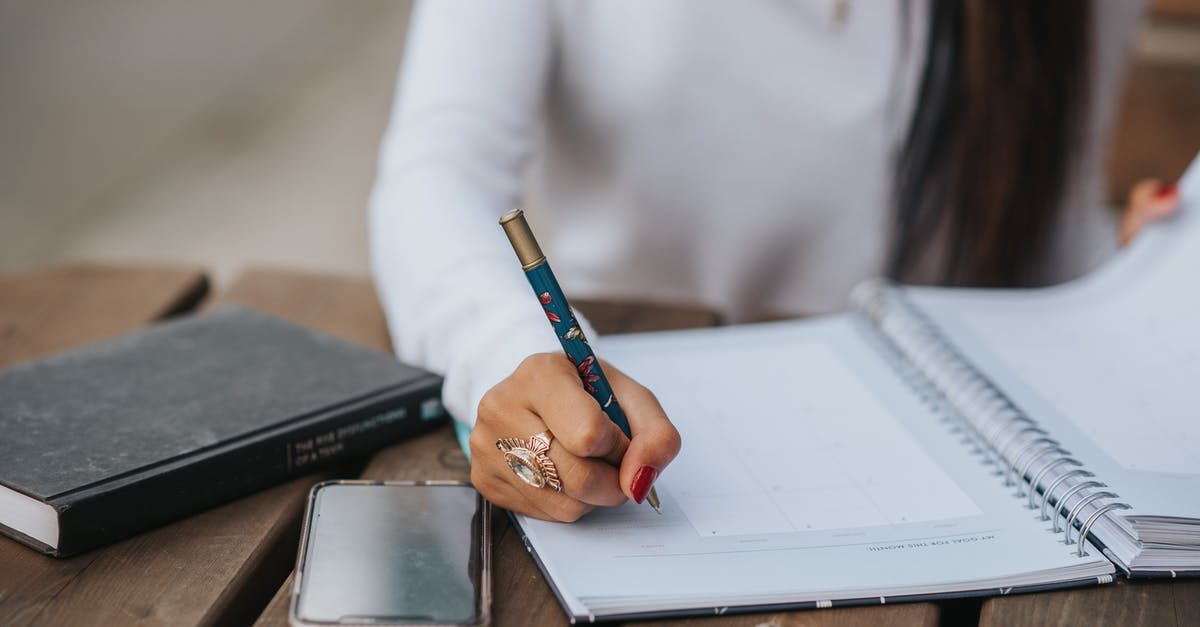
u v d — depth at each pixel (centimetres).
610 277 120
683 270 121
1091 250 115
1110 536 60
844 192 114
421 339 75
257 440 64
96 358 74
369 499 62
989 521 62
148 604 55
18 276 98
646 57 108
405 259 79
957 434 71
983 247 111
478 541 59
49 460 60
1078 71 104
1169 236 88
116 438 63
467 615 52
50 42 431
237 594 56
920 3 106
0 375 71
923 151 110
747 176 114
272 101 371
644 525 60
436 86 94
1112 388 74
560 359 61
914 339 80
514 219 59
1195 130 152
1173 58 151
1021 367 77
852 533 60
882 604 55
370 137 339
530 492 59
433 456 70
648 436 58
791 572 56
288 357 75
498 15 98
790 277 121
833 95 109
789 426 71
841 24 107
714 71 109
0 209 301
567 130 115
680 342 83
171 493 61
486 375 66
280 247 275
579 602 53
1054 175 108
